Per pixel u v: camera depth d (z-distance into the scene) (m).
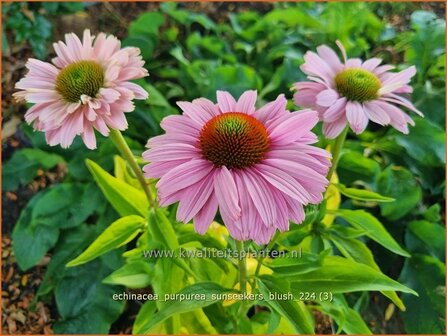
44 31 2.27
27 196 1.98
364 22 2.20
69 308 1.65
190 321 1.37
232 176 0.94
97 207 1.79
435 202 1.95
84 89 1.06
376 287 1.14
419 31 2.08
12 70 2.28
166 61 2.30
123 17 2.50
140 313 1.37
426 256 1.70
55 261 1.74
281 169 0.95
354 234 1.35
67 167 2.05
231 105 1.07
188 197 0.93
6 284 1.82
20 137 2.11
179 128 1.03
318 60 1.27
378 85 1.22
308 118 0.99
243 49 2.30
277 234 1.24
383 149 1.93
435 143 1.83
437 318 1.63
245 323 1.30
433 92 1.99
